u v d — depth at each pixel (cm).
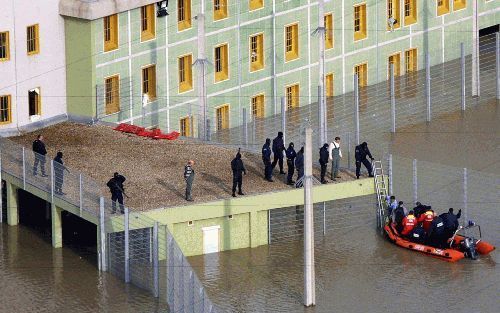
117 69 14850
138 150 14325
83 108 14838
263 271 13225
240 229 13538
